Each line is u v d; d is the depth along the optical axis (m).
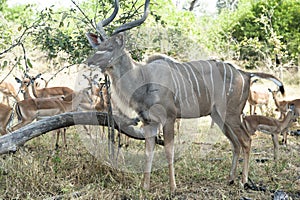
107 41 4.42
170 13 9.95
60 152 5.55
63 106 6.51
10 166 4.77
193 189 4.66
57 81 9.62
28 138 4.64
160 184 4.73
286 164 5.44
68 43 5.79
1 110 6.07
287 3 14.84
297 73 12.84
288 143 6.75
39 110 6.38
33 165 4.78
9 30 6.57
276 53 11.63
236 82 4.87
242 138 4.86
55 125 4.73
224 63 4.95
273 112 9.16
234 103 4.88
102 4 6.07
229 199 4.38
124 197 4.43
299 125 7.84
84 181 4.79
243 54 13.77
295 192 4.59
